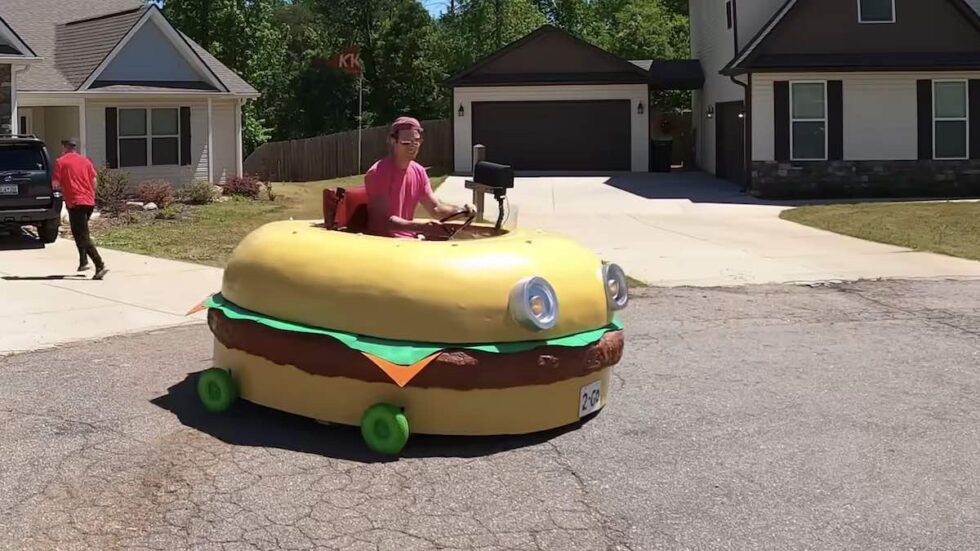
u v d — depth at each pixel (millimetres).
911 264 13391
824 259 13859
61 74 22375
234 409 6293
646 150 30953
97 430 5879
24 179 14570
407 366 5402
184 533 4398
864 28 23609
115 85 22484
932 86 23500
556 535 4441
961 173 23625
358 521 4562
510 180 6875
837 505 4840
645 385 7145
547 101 31062
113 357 7879
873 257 14008
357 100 45312
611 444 5742
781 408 6570
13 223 14625
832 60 23422
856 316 9938
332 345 5629
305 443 5664
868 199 23109
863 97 23531
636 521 4617
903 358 8070
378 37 46594
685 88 31609
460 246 5855
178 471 5188
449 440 5738
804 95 23594
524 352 5613
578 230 17391
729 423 6207
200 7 38719
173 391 6793
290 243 6070
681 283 12047
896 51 23688
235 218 19109
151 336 8758
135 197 20703
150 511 4645
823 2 23578
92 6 26484
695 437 5906
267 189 23688
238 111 25766
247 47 39969
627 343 8641
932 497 4961
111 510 4652
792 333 9102
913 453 5648
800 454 5617
